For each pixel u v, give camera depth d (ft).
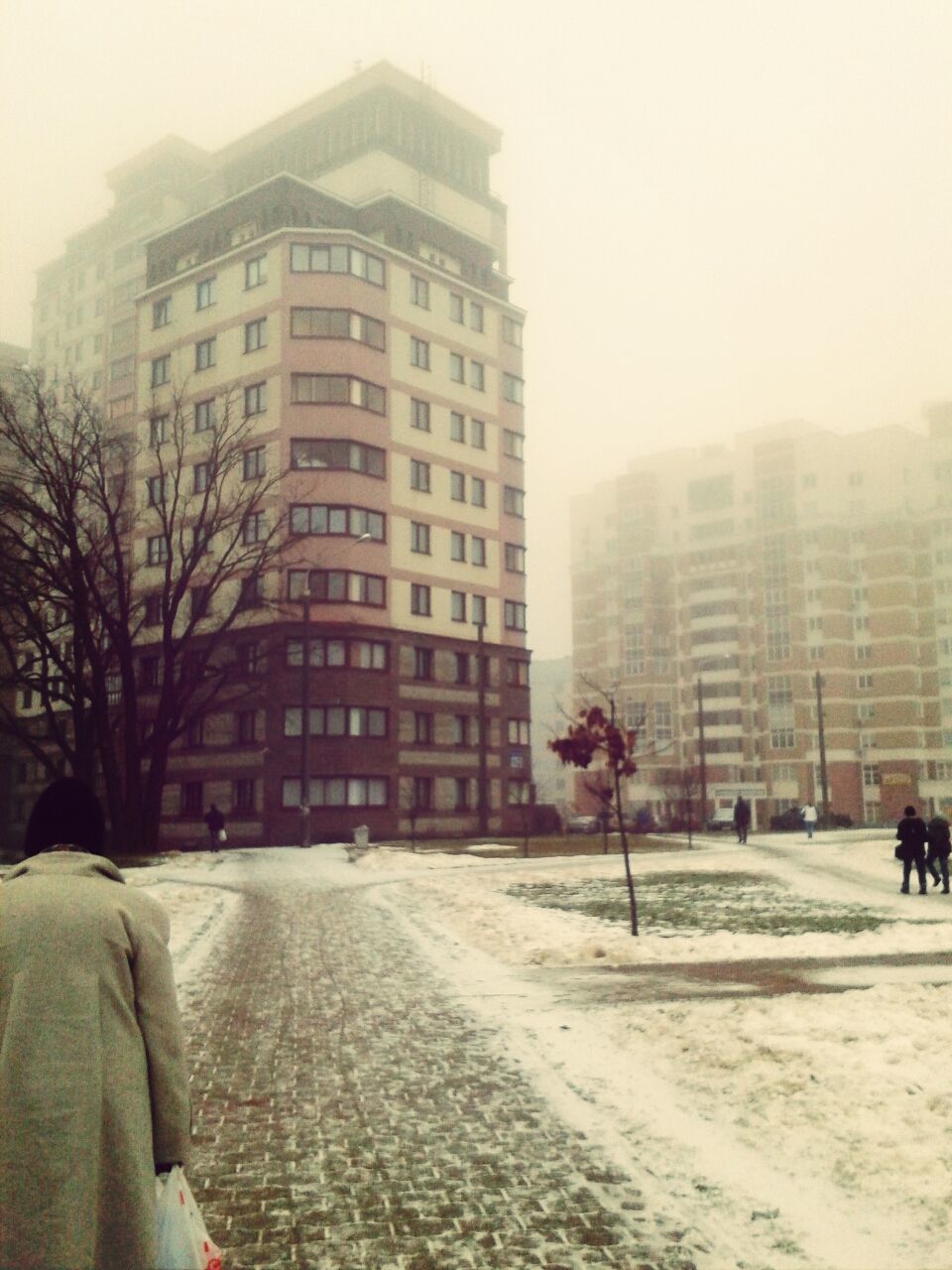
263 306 184.14
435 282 200.03
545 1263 14.46
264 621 173.88
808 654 344.08
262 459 180.24
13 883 9.94
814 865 98.68
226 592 178.09
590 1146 19.49
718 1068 23.99
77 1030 9.02
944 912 59.77
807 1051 23.97
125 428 226.38
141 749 126.41
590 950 44.11
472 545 200.54
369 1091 23.57
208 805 176.35
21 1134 8.56
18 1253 8.20
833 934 48.93
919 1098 20.13
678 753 364.58
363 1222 16.03
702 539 372.58
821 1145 18.57
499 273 226.79
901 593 339.98
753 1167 17.98
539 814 202.28
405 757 179.42
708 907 63.52
